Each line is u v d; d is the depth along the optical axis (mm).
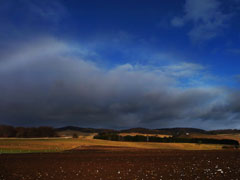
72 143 64188
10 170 18641
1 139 74062
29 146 54094
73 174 16500
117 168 19109
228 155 30047
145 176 15430
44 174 16656
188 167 18969
